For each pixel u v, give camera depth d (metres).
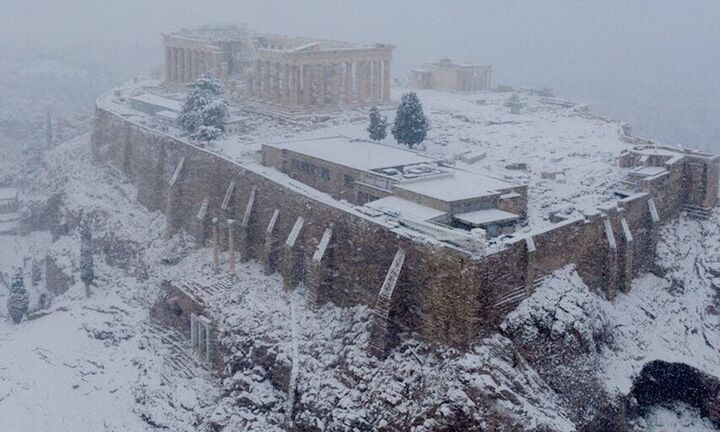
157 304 90.38
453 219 72.19
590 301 66.94
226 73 161.62
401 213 71.94
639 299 75.94
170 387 78.12
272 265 84.94
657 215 79.94
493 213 73.50
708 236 85.38
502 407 55.94
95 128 150.00
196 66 159.62
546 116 137.75
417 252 63.69
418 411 58.56
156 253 103.69
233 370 74.56
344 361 67.00
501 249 60.94
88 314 97.56
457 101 154.75
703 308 77.31
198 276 90.06
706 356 71.12
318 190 91.62
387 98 142.12
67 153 166.88
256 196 89.44
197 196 103.44
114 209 123.75
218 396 74.12
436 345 62.00
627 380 64.94
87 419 75.06
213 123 118.69
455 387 57.59
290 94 130.25
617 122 132.00
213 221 90.00
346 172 86.56
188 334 85.81
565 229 67.88
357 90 138.38
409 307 65.00
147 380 79.88
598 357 65.31
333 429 61.97
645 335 71.31
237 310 80.12
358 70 137.00
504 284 61.66
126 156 130.25
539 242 64.88
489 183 81.44
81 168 148.88
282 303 78.81
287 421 66.81
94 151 149.75
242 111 136.50
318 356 69.50
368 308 70.12
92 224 122.75
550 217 75.19
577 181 91.81
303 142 103.75
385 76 141.12
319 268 74.56
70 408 77.12
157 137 115.12
